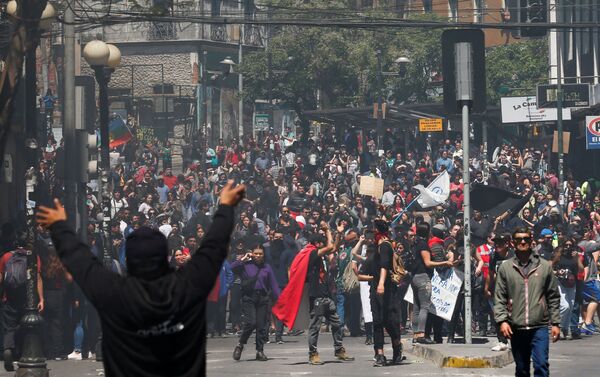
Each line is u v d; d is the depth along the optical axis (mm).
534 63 158375
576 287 49750
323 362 38531
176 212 72125
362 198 78875
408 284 51312
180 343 11695
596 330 52500
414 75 151625
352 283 50969
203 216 63625
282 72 142375
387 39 150750
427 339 43875
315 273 38000
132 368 11641
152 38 164500
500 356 36469
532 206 79750
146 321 11562
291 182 95938
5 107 36938
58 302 39906
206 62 164875
